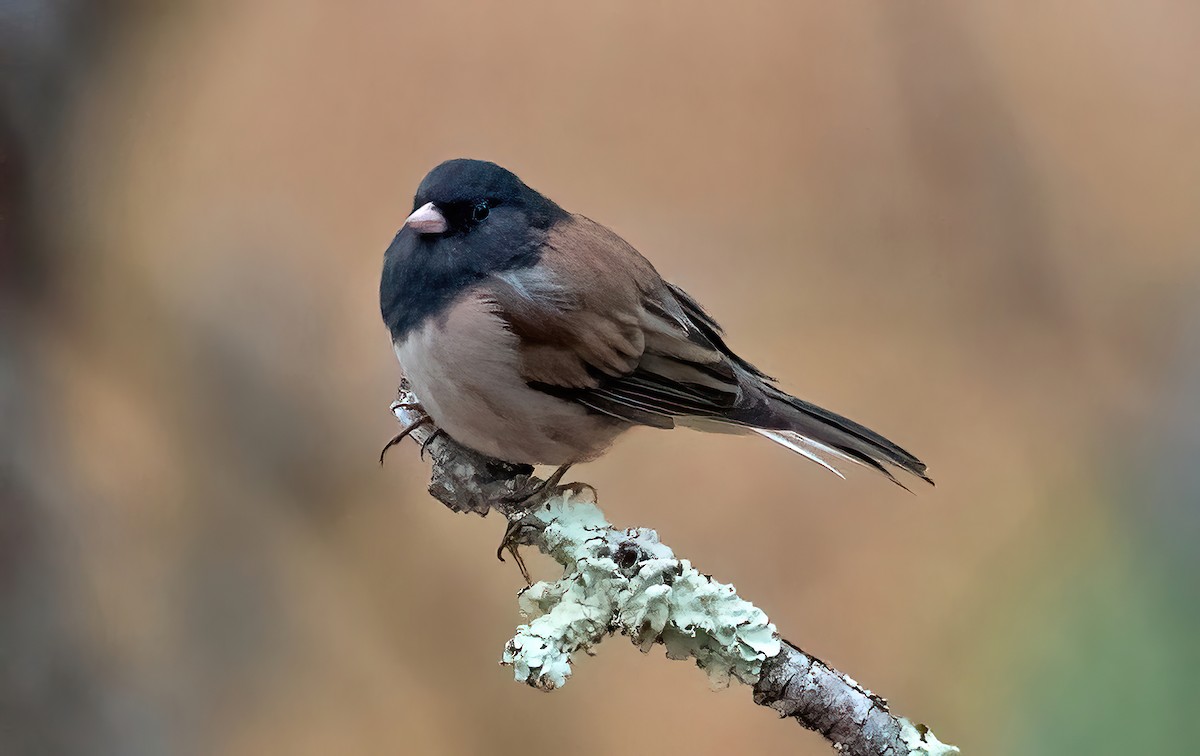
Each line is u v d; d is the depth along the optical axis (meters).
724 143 5.41
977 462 5.35
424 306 5.16
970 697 5.27
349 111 5.37
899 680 5.29
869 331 5.39
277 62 5.35
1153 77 5.41
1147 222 5.40
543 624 5.09
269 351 5.27
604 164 5.40
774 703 5.09
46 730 5.21
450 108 5.39
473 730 5.27
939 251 5.40
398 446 5.27
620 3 5.40
